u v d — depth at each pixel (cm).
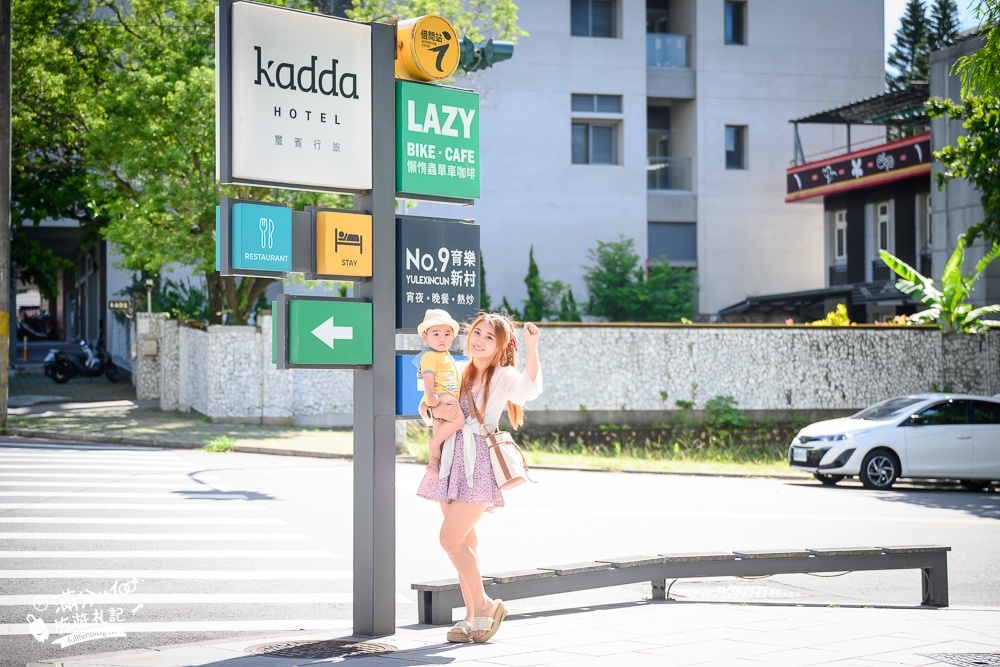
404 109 693
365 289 681
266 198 2473
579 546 1103
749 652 604
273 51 643
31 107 2836
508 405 648
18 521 1164
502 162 3909
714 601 877
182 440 2092
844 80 4309
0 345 2211
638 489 1653
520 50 3922
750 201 4203
